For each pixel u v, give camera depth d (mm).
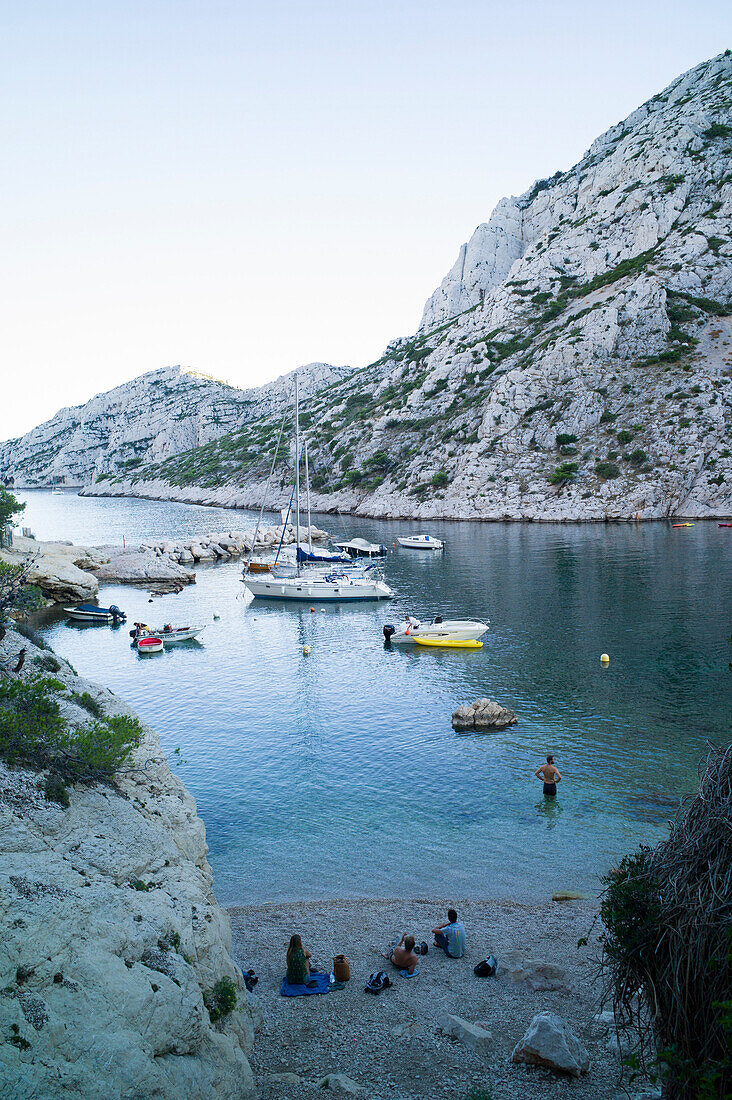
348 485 158875
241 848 23828
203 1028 10172
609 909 10539
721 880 9102
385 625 57531
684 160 169500
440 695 39094
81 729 14172
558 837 23922
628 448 123500
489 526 119125
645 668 41969
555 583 68875
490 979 16016
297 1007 14922
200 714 37219
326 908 20031
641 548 86875
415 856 23047
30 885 9477
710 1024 8828
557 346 142375
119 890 10805
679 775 27969
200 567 95875
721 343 133125
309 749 32125
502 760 30156
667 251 152500
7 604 17719
